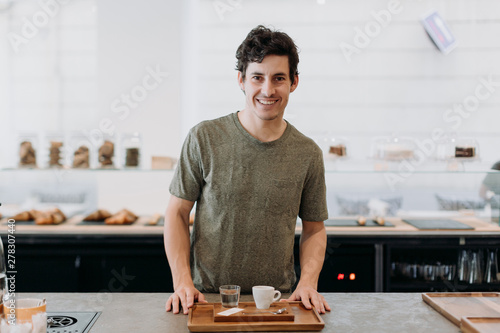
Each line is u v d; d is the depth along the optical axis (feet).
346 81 15.57
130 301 5.41
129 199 11.73
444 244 9.81
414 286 9.90
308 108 15.65
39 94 15.52
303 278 5.81
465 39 15.44
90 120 15.56
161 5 14.05
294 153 5.98
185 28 14.92
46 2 15.30
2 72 15.38
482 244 9.80
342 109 15.62
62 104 15.53
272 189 5.88
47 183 11.45
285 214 5.98
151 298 5.52
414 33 15.47
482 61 15.44
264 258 5.98
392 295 5.70
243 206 5.90
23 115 15.53
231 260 5.95
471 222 10.62
